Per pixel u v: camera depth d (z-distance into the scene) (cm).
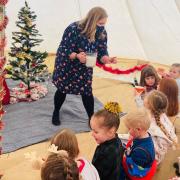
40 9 639
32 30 447
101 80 572
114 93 529
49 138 388
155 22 634
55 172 169
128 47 674
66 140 232
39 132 399
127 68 625
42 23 650
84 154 364
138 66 594
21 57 448
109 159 245
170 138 326
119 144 256
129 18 641
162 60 664
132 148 282
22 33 443
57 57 398
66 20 656
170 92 374
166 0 595
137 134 276
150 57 672
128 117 281
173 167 356
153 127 318
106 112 253
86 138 396
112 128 249
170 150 385
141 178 273
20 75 468
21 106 459
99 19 371
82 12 649
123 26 654
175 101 377
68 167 173
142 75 425
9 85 511
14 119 424
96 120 250
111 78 583
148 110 326
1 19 259
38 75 499
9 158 346
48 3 637
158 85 398
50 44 671
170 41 648
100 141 253
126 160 277
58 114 424
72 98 496
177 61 658
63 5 642
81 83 400
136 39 663
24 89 489
